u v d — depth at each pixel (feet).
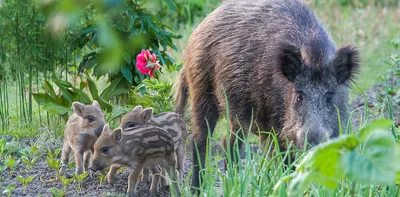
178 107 40.14
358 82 56.90
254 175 26.07
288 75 31.68
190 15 71.87
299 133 30.25
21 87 44.80
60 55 42.96
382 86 55.88
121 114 40.40
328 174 15.61
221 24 37.42
